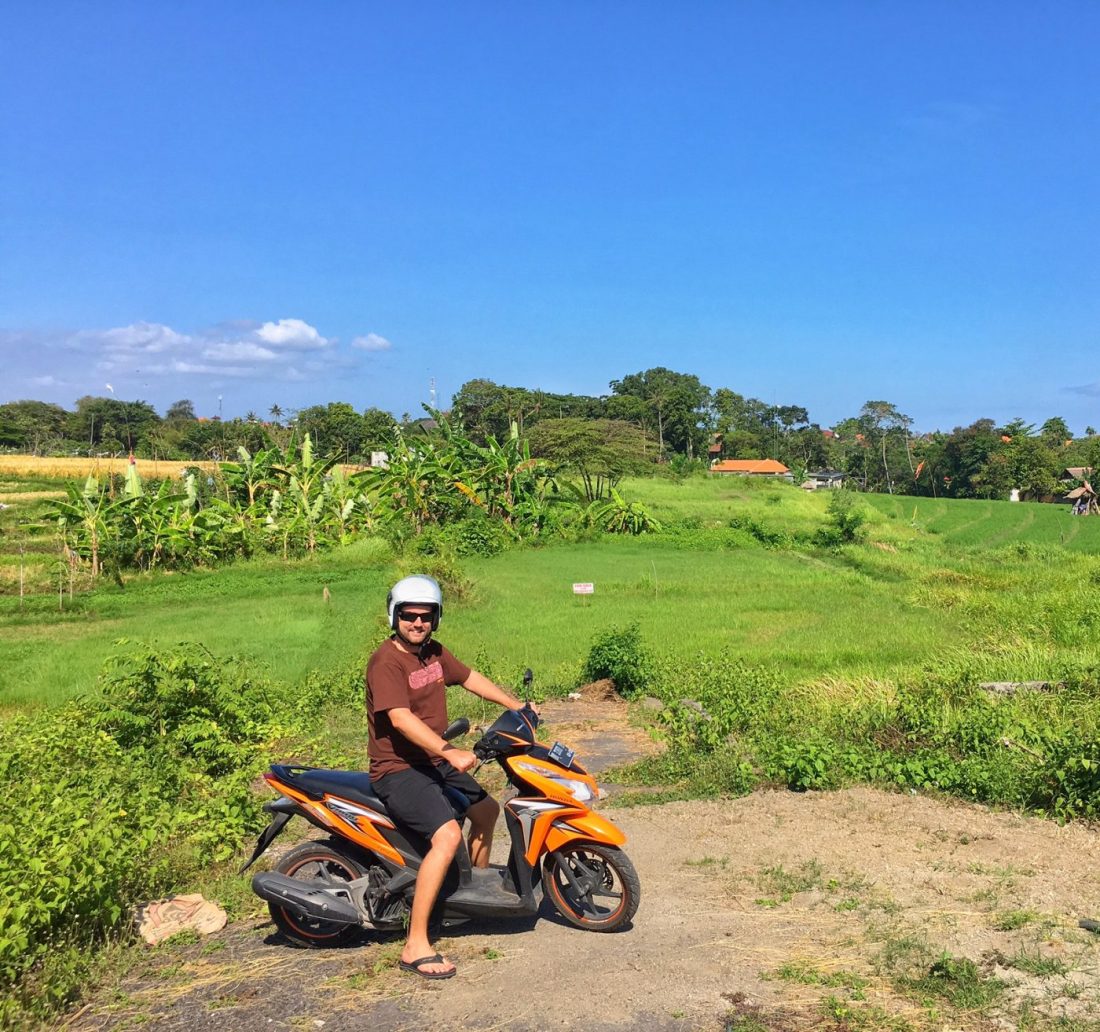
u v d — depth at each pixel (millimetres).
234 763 8320
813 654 15539
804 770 7098
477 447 42938
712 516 52156
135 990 3955
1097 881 4902
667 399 123375
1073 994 3611
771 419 159000
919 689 10344
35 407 113688
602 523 45531
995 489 101750
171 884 5289
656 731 9727
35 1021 3631
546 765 4375
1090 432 125438
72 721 8367
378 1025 3574
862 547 41094
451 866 4324
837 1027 3449
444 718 4367
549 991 3805
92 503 31719
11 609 25000
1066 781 6270
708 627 19250
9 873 4113
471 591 24516
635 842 6031
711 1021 3521
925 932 4277
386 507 39312
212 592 27656
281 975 4082
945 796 6738
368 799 4332
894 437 132250
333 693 12172
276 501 37531
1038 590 24500
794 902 4781
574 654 15922
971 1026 3430
